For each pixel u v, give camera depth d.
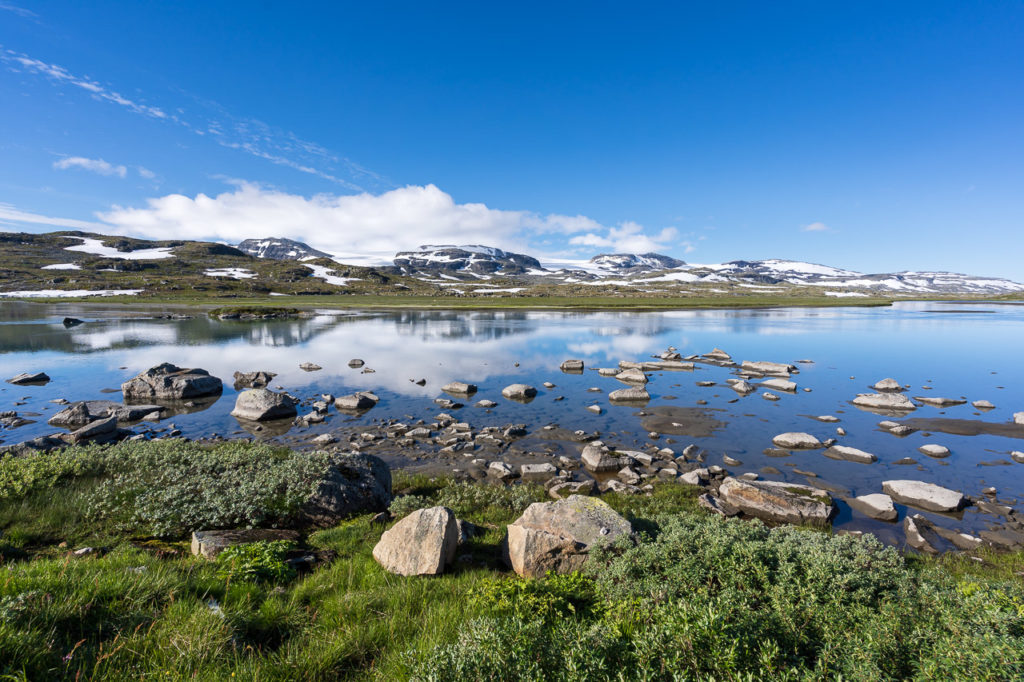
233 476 13.38
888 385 36.09
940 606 6.25
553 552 9.08
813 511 15.72
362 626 6.47
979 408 30.97
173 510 11.20
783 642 5.70
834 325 92.50
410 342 65.00
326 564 9.17
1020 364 47.81
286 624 6.66
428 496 16.08
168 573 7.37
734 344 63.88
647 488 18.45
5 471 13.13
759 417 29.05
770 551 8.26
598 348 59.66
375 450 23.25
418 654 5.58
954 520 15.96
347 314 117.75
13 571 6.72
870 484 19.16
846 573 7.54
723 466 21.33
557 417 29.14
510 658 5.20
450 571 9.01
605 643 5.37
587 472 20.73
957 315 125.06
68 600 6.02
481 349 58.50
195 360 49.16
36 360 48.00
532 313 126.44
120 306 131.62
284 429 26.70
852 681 4.87
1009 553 13.43
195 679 5.09
